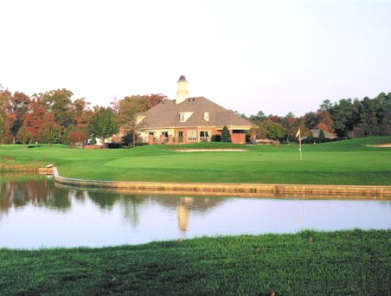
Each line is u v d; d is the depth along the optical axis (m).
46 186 30.06
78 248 10.89
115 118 77.19
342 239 10.95
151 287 7.68
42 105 97.12
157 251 10.05
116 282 7.94
